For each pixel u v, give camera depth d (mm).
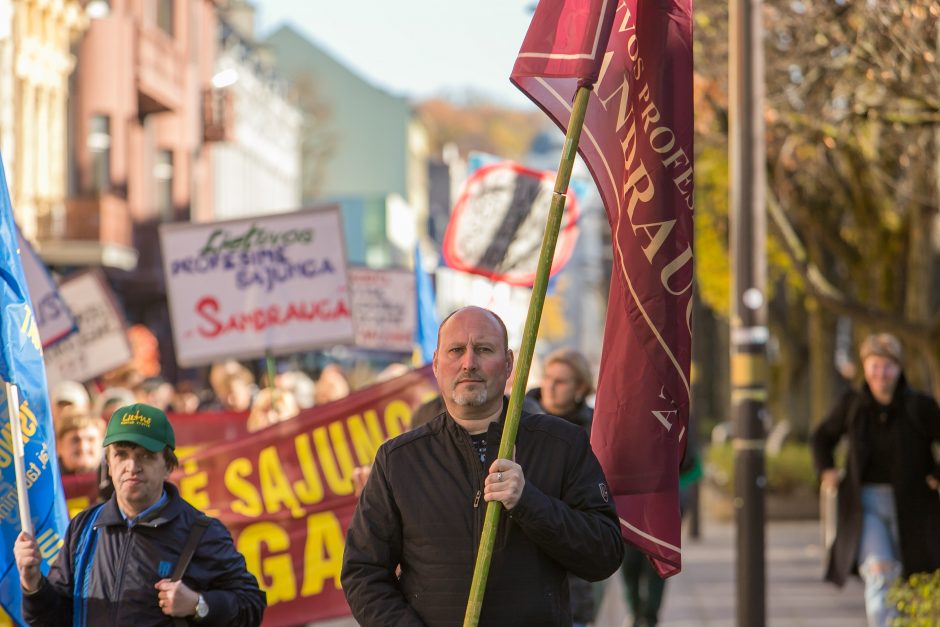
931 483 12492
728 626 16859
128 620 7227
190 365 14883
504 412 6719
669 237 7684
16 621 8328
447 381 6574
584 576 6484
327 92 109250
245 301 14914
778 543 25531
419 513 6516
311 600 11844
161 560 7301
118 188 43000
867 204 26422
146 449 7293
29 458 8258
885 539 12500
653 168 7711
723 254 33125
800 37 17000
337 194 109438
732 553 24344
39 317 13227
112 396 12648
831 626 16672
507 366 6652
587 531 6383
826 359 33812
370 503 6641
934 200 21688
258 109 72188
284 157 80375
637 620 15023
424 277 18266
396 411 12086
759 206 12781
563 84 7668
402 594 6578
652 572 14898
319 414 12000
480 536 6469
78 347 16609
